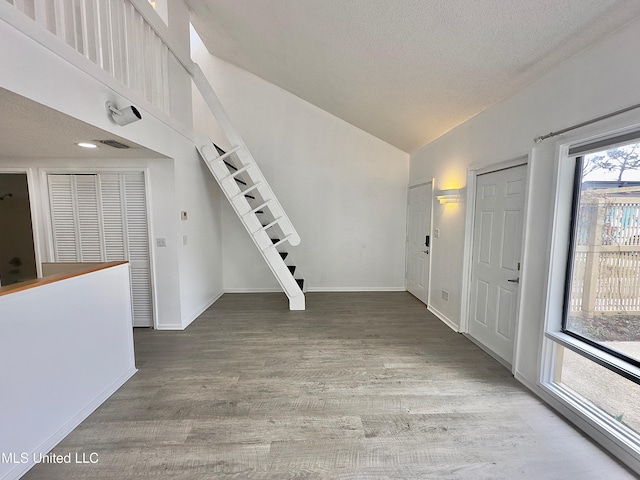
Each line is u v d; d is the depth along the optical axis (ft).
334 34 9.40
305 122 16.81
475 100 9.56
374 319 12.94
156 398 7.29
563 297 7.09
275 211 13.82
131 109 7.18
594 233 6.39
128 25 8.41
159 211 11.12
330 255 17.62
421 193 15.47
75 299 6.40
